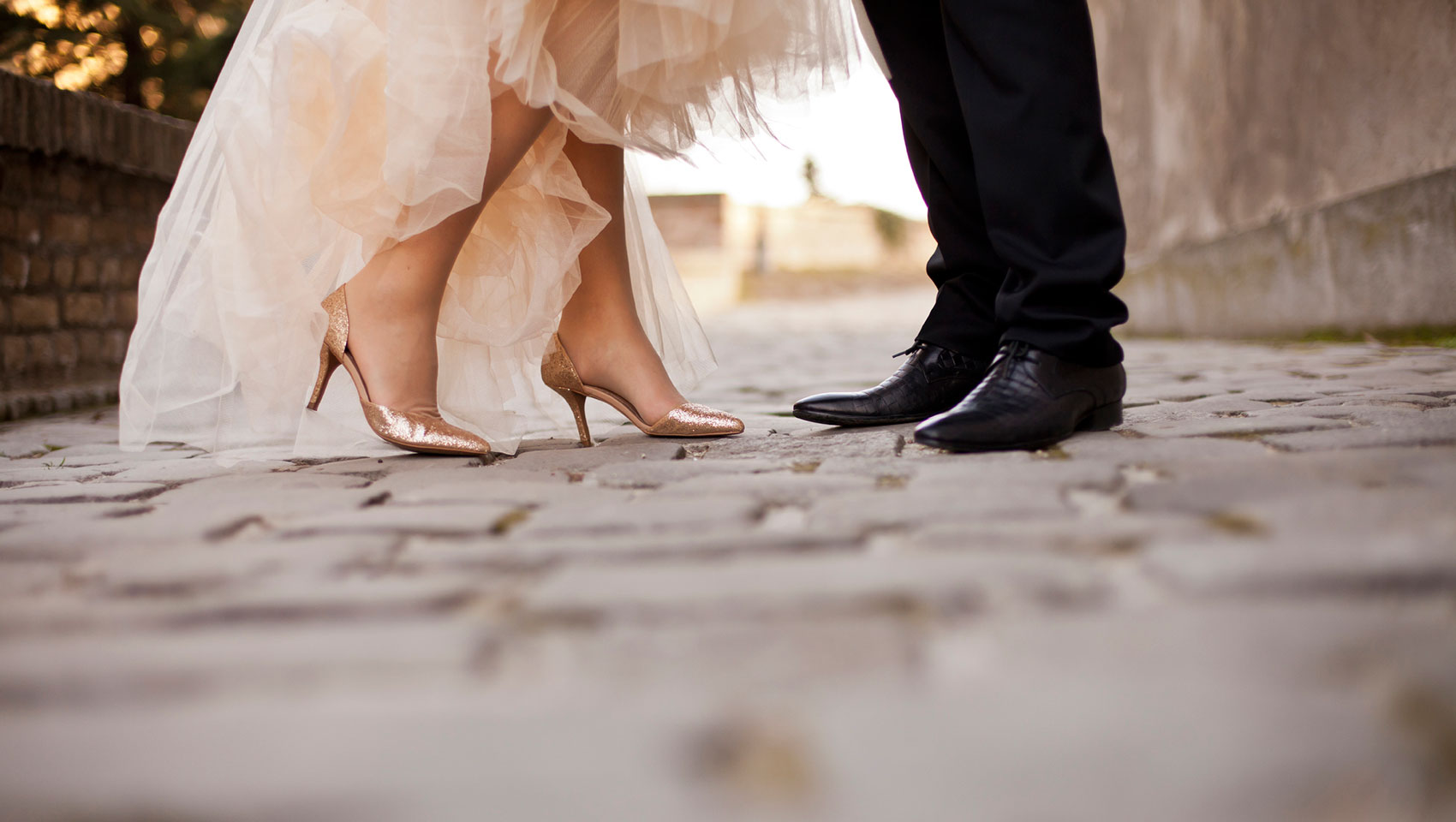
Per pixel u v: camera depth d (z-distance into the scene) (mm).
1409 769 530
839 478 1396
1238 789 521
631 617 797
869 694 642
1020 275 1750
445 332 2031
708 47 1839
